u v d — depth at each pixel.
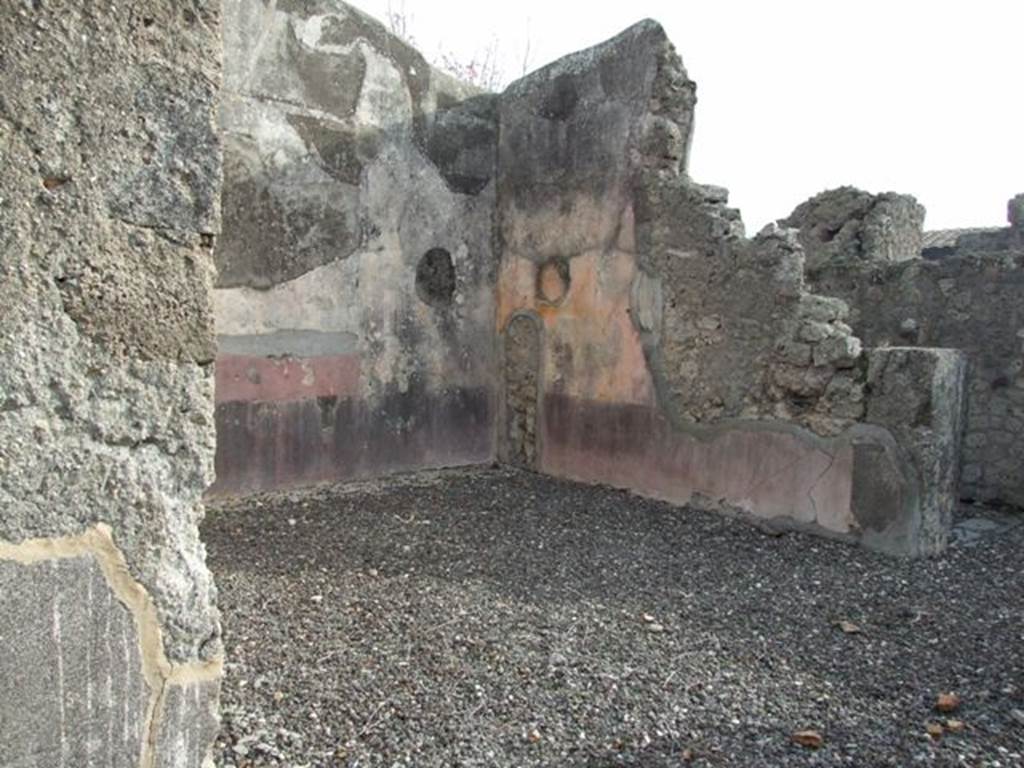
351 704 2.25
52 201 1.26
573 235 5.53
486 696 2.33
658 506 4.85
